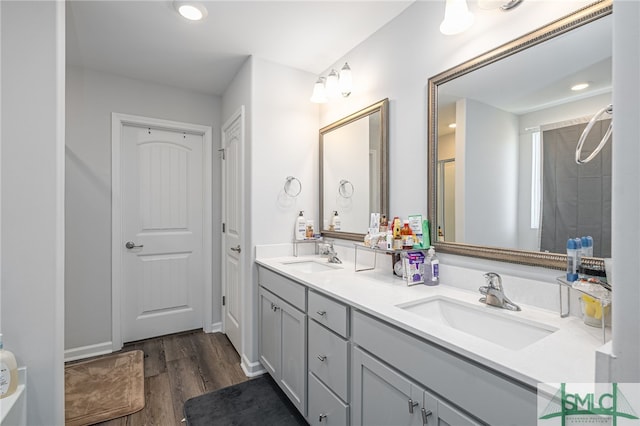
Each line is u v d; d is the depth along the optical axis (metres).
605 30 0.98
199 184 2.98
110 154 2.55
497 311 1.12
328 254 2.24
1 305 1.13
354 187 2.10
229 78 2.64
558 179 1.09
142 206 2.72
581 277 0.96
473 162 1.35
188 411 1.76
